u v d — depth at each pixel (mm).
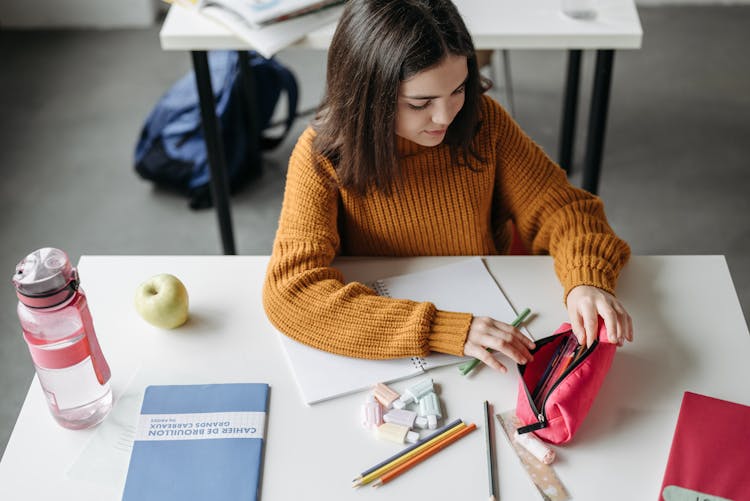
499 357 1149
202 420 1064
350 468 1012
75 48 3301
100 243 2461
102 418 1080
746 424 1037
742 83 3076
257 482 995
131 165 2758
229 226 2207
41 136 2865
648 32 3373
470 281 1271
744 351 1150
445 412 1078
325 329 1164
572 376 1020
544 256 1321
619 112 2949
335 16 1784
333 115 1210
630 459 1014
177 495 981
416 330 1137
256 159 2711
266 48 1707
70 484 1002
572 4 1765
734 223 2492
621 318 1148
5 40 3336
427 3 1112
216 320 1212
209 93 1956
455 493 981
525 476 999
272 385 1119
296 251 1246
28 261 971
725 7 3523
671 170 2695
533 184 1377
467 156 1312
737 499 953
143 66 3209
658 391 1096
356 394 1107
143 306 1169
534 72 3174
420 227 1381
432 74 1096
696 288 1249
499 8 1822
